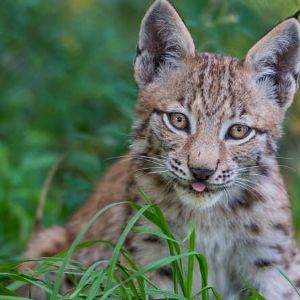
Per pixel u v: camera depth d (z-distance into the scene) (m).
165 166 11.41
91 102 19.56
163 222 10.41
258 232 11.77
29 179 16.19
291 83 11.89
